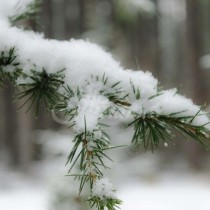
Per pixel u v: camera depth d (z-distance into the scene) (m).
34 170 18.28
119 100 1.33
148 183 15.31
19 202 13.62
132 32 20.00
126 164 15.52
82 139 1.23
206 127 1.37
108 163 4.75
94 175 1.19
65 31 21.95
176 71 27.28
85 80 1.35
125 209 11.86
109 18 13.84
